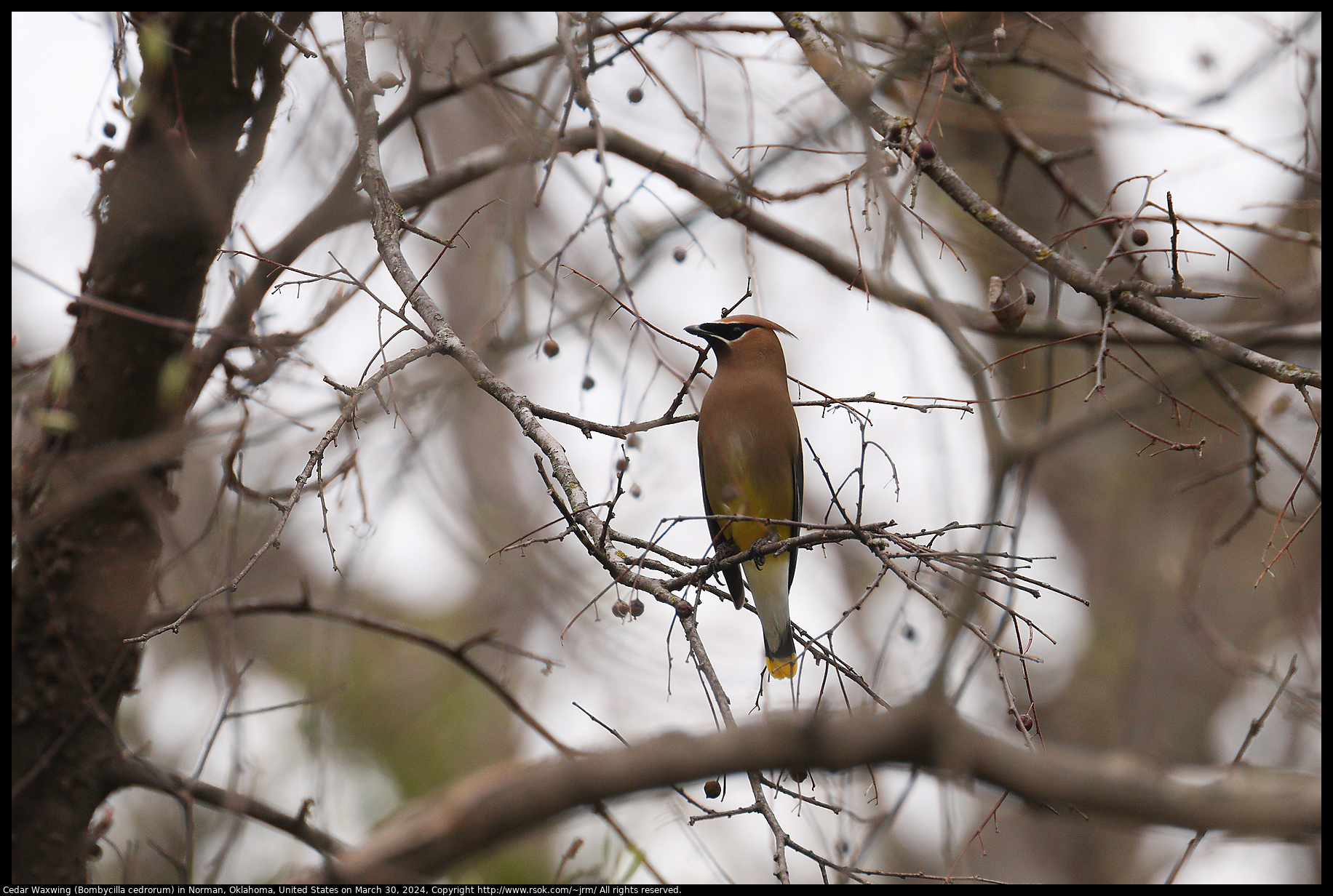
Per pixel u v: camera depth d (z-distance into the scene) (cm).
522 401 667
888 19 1095
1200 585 1730
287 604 922
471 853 527
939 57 788
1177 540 1766
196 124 876
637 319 766
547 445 646
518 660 1512
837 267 1012
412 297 680
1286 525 1377
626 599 690
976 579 533
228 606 830
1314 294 962
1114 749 1641
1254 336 986
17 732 868
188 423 882
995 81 1584
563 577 1164
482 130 1752
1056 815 530
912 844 1453
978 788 585
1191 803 401
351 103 789
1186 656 1683
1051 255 730
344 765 1297
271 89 892
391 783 1402
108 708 893
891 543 591
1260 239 1365
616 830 712
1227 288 1099
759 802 590
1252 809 398
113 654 897
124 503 904
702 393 1155
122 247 880
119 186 873
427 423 1027
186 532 1153
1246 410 950
